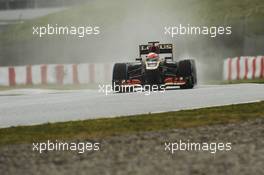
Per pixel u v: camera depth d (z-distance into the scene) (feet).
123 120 159.84
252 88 242.58
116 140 131.64
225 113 169.07
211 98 205.36
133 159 109.70
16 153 120.47
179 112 172.04
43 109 189.47
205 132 139.74
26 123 160.25
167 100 201.87
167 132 141.28
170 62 247.70
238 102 192.44
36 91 294.66
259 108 176.76
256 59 357.61
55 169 103.04
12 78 365.81
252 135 132.57
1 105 206.18
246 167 99.60
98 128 148.46
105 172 98.73
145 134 138.82
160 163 105.40
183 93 224.53
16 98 236.43
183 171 97.81
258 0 495.82
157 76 238.27
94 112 176.96
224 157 109.60
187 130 143.33
